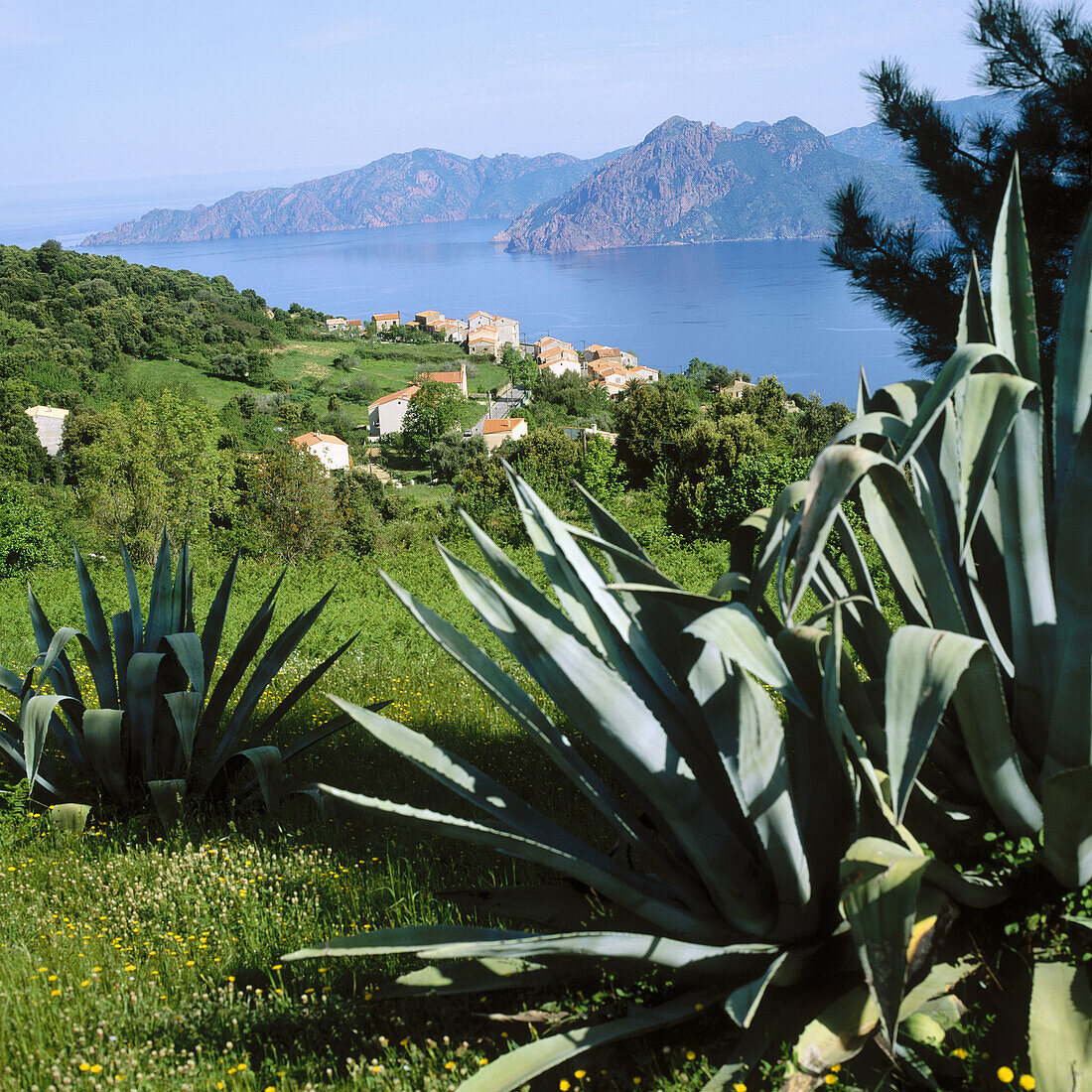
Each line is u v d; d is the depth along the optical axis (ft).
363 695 25.81
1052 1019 7.05
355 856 14.33
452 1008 9.73
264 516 108.68
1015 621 8.73
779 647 8.53
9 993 10.21
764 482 81.10
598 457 117.39
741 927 8.63
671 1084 7.89
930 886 7.93
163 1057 8.98
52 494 169.99
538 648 7.84
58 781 18.40
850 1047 7.31
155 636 18.33
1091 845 7.46
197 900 13.03
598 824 14.33
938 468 9.68
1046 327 21.83
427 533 116.57
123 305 563.89
